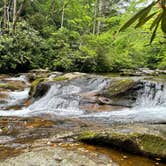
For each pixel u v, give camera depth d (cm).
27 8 2111
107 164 343
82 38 1748
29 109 812
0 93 936
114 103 800
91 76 973
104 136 406
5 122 586
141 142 384
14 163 342
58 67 1650
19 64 1583
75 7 2108
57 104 814
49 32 1950
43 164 339
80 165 337
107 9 2033
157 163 356
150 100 823
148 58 1694
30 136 473
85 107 782
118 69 1709
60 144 419
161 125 459
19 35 1650
